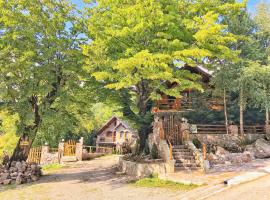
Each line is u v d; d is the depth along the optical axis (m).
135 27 16.28
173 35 17.92
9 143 31.81
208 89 28.92
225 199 10.21
